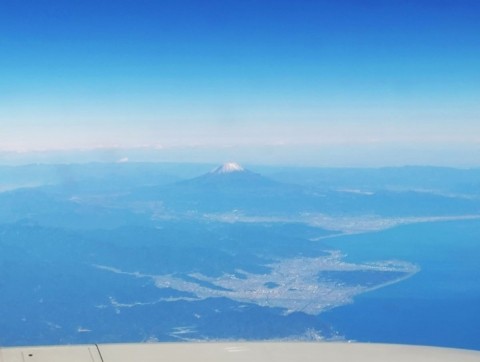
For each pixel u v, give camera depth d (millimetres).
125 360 2529
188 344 2752
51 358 2539
